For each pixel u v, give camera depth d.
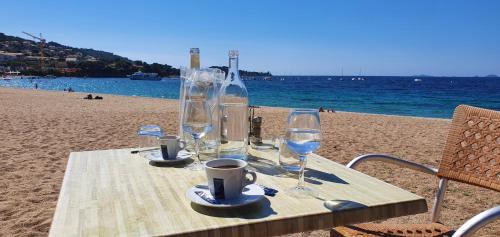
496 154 1.97
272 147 2.24
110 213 1.21
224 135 1.94
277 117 14.35
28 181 5.07
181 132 2.16
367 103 36.53
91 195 1.37
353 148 7.85
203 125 1.79
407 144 8.48
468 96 49.09
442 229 1.94
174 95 49.56
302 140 1.45
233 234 1.12
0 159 6.27
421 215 3.95
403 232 1.89
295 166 1.77
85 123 11.34
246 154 1.95
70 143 7.85
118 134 9.17
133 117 13.39
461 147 2.10
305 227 1.20
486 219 1.38
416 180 5.30
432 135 9.95
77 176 1.60
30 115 13.61
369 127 11.66
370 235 1.83
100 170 1.70
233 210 1.24
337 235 1.85
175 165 1.80
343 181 1.57
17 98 24.97
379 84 97.81
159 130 2.27
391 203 1.31
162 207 1.26
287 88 70.81
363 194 1.40
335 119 14.34
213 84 1.99
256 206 1.27
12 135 8.80
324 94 51.28
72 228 1.10
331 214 1.23
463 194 4.70
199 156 1.97
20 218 3.85
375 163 6.25
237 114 1.94
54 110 16.20
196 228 1.10
